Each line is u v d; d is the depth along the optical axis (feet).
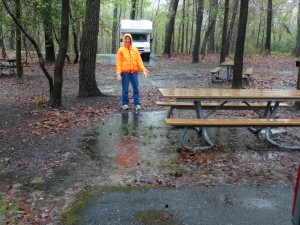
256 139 21.86
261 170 16.92
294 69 64.49
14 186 15.25
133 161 18.06
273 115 23.02
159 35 187.93
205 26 122.93
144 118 27.17
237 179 15.84
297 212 7.88
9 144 20.54
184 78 53.36
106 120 26.43
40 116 27.17
